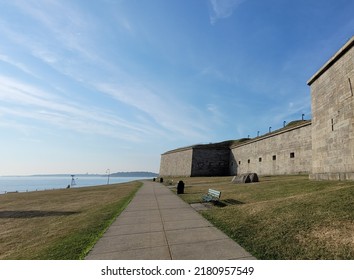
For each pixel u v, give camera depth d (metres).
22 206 15.41
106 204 13.58
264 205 8.59
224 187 17.53
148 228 7.37
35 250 6.08
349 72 12.21
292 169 25.97
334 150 13.47
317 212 6.79
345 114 12.51
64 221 9.63
